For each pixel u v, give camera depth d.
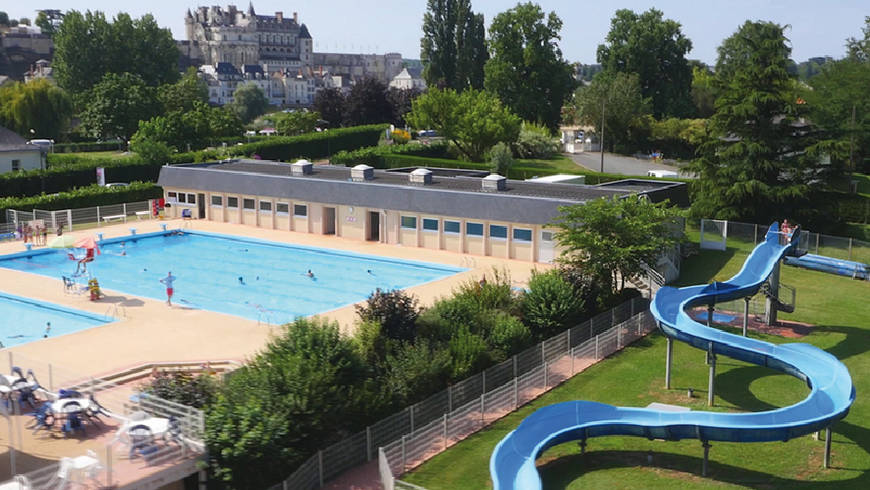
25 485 16.56
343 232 56.06
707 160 59.06
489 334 30.97
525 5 121.56
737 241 55.19
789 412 21.84
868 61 99.31
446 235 51.28
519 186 54.97
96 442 20.00
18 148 77.25
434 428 24.48
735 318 38.25
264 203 59.53
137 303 38.47
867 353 33.09
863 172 86.38
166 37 178.12
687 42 134.75
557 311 33.78
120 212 63.94
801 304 40.84
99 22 164.12
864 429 25.45
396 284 44.09
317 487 21.45
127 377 27.53
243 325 34.62
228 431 19.97
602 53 139.75
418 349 27.39
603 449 24.38
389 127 123.88
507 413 27.44
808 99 83.56
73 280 43.69
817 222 57.78
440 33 144.88
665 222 40.00
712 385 27.52
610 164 105.12
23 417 21.62
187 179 63.09
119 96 117.62
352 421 23.67
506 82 123.44
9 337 33.81
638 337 35.84
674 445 24.53
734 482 21.97
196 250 53.34
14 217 57.25
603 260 37.12
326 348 24.52
